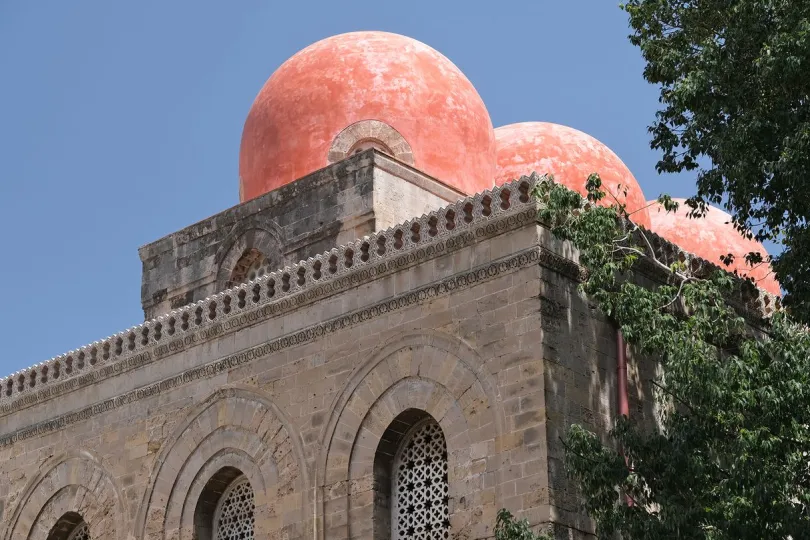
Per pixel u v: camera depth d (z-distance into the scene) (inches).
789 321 1028.5
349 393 1190.9
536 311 1085.8
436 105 1515.7
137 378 1364.4
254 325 1284.4
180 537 1277.1
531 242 1104.8
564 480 1049.5
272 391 1250.6
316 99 1505.9
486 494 1073.5
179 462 1301.7
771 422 931.3
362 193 1395.2
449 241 1153.4
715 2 1098.1
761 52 1025.5
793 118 1036.5
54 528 1391.5
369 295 1203.9
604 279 1026.7
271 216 1469.0
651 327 997.2
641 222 1622.8
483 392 1099.9
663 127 1113.4
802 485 962.1
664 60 1088.2
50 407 1434.5
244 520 1270.9
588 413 1091.3
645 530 926.4
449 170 1502.2
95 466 1369.3
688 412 1186.6
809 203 1044.5
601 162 1658.5
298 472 1206.9
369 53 1537.9
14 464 1445.6
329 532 1168.8
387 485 1166.3
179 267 1539.1
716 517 909.2
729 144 1037.2
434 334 1147.3
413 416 1162.0
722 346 1150.3
